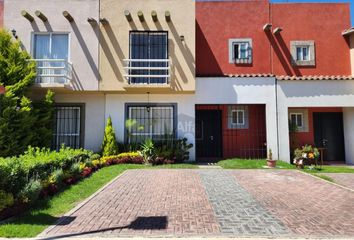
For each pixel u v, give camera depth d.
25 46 13.84
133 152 13.73
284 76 14.95
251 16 16.08
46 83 13.27
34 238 4.94
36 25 13.90
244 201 7.34
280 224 5.69
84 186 8.84
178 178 10.19
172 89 13.82
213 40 15.95
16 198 6.39
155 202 7.20
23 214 6.16
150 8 14.03
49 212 6.40
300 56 15.99
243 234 5.15
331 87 14.30
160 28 13.95
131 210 6.55
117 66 13.86
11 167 6.50
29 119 12.44
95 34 13.93
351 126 15.16
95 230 5.32
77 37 13.91
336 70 15.84
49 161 8.34
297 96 14.34
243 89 14.43
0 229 5.23
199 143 15.88
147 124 14.56
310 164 13.27
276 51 15.90
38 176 7.50
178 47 13.93
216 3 16.14
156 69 13.77
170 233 5.18
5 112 11.85
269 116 14.34
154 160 13.25
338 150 16.02
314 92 14.34
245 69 15.81
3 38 12.75
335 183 9.69
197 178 10.21
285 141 14.28
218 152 15.84
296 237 5.02
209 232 5.24
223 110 15.99
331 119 16.12
